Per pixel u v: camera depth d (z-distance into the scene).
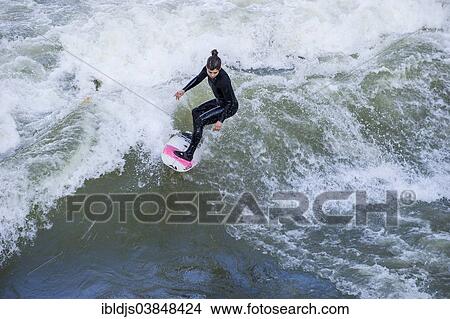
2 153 15.09
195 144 14.41
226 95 13.73
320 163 15.30
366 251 13.07
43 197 13.84
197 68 18.23
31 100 16.78
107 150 15.02
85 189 14.32
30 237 13.26
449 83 17.70
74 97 16.98
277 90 16.91
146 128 15.58
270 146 15.45
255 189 14.61
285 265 12.74
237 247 13.15
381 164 15.55
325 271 12.59
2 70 17.55
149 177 14.76
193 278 12.48
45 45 18.56
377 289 12.12
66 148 14.66
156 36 18.72
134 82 17.55
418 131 16.47
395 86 17.42
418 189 14.85
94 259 12.84
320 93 16.88
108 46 18.38
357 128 16.23
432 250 13.03
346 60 18.78
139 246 13.15
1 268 12.65
